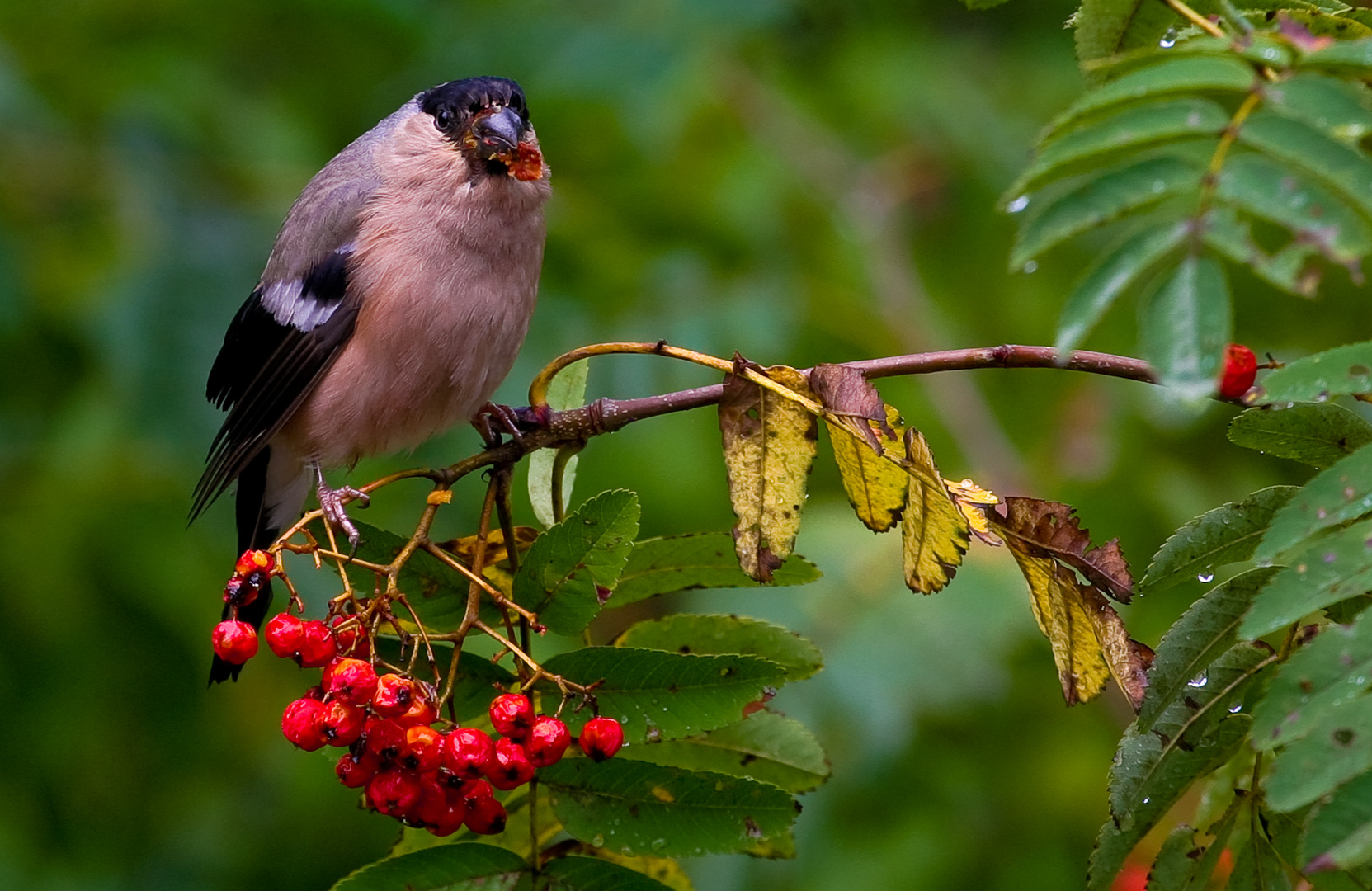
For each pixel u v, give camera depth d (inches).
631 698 221.1
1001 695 375.2
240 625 222.2
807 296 469.7
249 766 443.2
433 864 218.7
